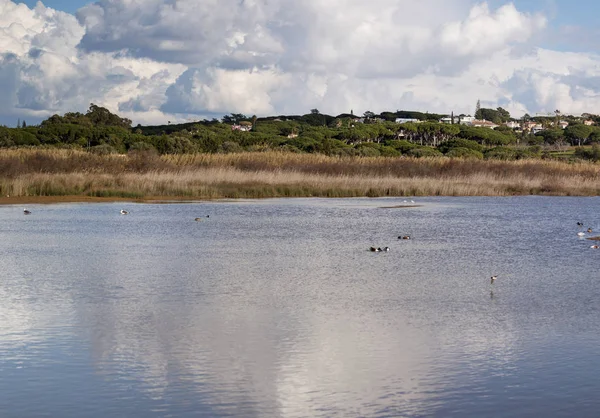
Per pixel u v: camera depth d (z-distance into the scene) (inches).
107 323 520.7
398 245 978.1
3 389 382.9
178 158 2377.0
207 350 456.1
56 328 506.6
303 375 409.4
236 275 727.7
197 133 4311.0
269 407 359.6
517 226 1244.5
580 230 1185.4
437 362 435.2
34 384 390.6
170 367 420.8
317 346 466.9
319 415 350.9
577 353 454.6
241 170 2229.3
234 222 1274.6
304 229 1168.8
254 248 935.7
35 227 1161.4
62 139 4397.1
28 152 2230.6
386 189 2100.1
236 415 349.4
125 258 837.8
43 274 724.0
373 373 413.7
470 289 661.3
